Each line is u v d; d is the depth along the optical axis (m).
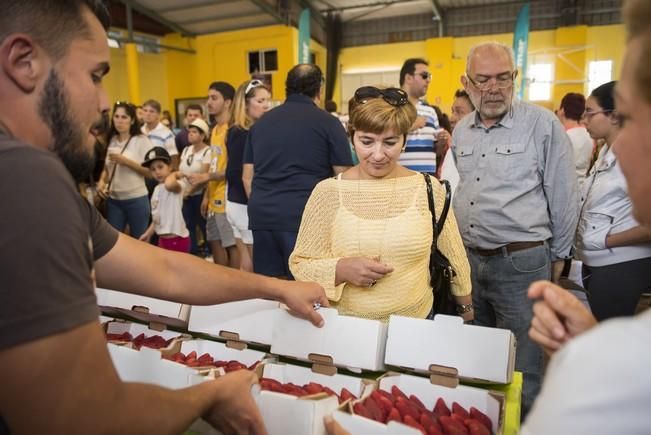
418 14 12.77
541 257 1.97
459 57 12.52
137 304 1.31
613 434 0.37
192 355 1.13
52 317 0.49
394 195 1.42
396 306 1.38
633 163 0.44
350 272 1.33
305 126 2.42
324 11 12.60
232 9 10.49
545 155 1.95
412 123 1.41
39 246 0.49
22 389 0.48
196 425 0.91
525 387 1.95
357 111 1.39
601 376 0.38
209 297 1.02
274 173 2.47
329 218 1.48
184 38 11.98
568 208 1.95
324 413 0.83
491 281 2.05
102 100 0.66
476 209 2.05
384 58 13.22
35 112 0.59
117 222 3.92
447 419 0.84
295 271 1.46
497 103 1.96
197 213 4.56
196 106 5.03
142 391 0.60
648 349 0.38
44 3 0.57
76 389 0.50
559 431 0.38
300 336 1.08
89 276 0.56
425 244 1.39
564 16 11.48
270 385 0.94
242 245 3.38
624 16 0.44
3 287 0.47
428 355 1.00
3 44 0.56
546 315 0.62
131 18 10.03
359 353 1.03
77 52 0.61
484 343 0.97
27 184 0.50
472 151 2.09
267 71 11.41
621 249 1.91
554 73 11.74
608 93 2.00
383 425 0.76
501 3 12.01
